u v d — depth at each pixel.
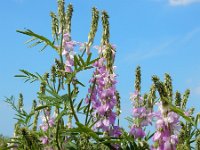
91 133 0.62
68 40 0.76
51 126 0.85
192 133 0.62
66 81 0.71
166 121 0.53
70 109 0.71
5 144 0.80
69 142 0.70
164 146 0.53
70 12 0.77
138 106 0.75
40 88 0.83
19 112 0.84
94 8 0.76
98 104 0.73
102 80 0.73
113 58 0.73
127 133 0.73
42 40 0.72
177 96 0.72
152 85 0.72
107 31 0.74
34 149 0.67
